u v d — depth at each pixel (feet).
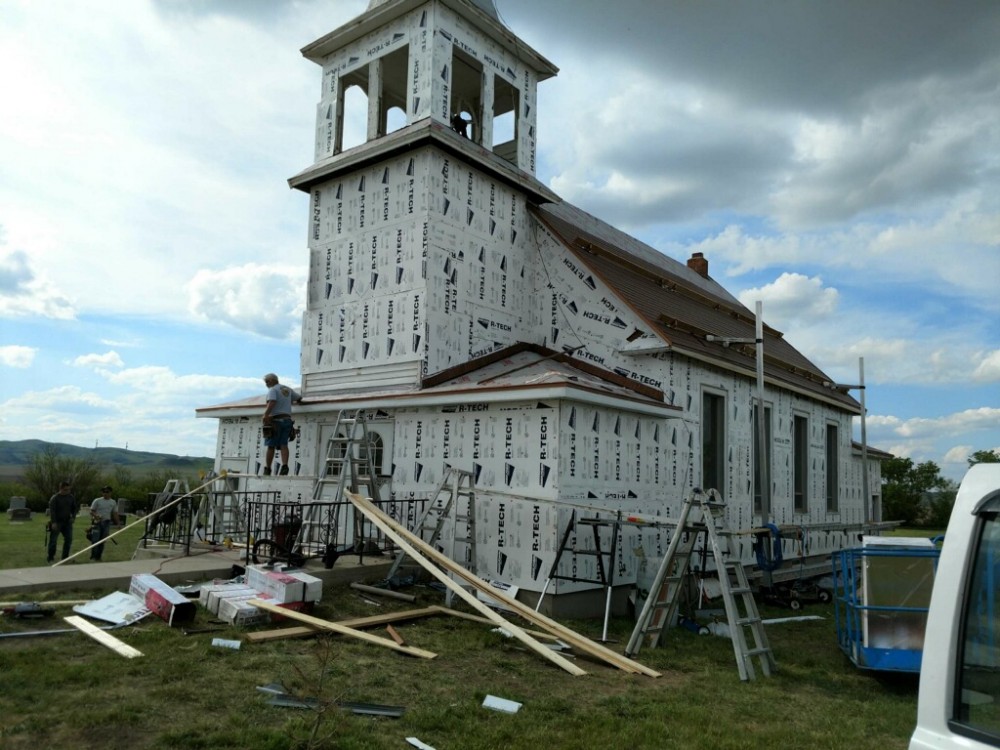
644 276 54.90
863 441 65.05
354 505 36.14
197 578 32.27
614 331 45.21
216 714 18.01
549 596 33.81
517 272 48.80
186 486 42.65
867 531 55.06
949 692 7.70
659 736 19.12
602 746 18.11
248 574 30.32
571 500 35.04
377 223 45.91
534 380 35.53
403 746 17.15
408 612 29.96
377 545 38.58
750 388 52.37
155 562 34.06
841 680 26.86
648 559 39.88
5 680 18.95
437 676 22.91
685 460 44.01
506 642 27.68
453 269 44.21
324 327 48.19
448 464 39.09
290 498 46.16
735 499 48.78
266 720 17.87
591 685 23.63
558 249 48.93
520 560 35.24
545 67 52.47
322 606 29.73
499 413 37.40
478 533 36.99
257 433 50.57
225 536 43.19
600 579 33.63
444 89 45.19
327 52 50.65
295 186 50.55
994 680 7.55
